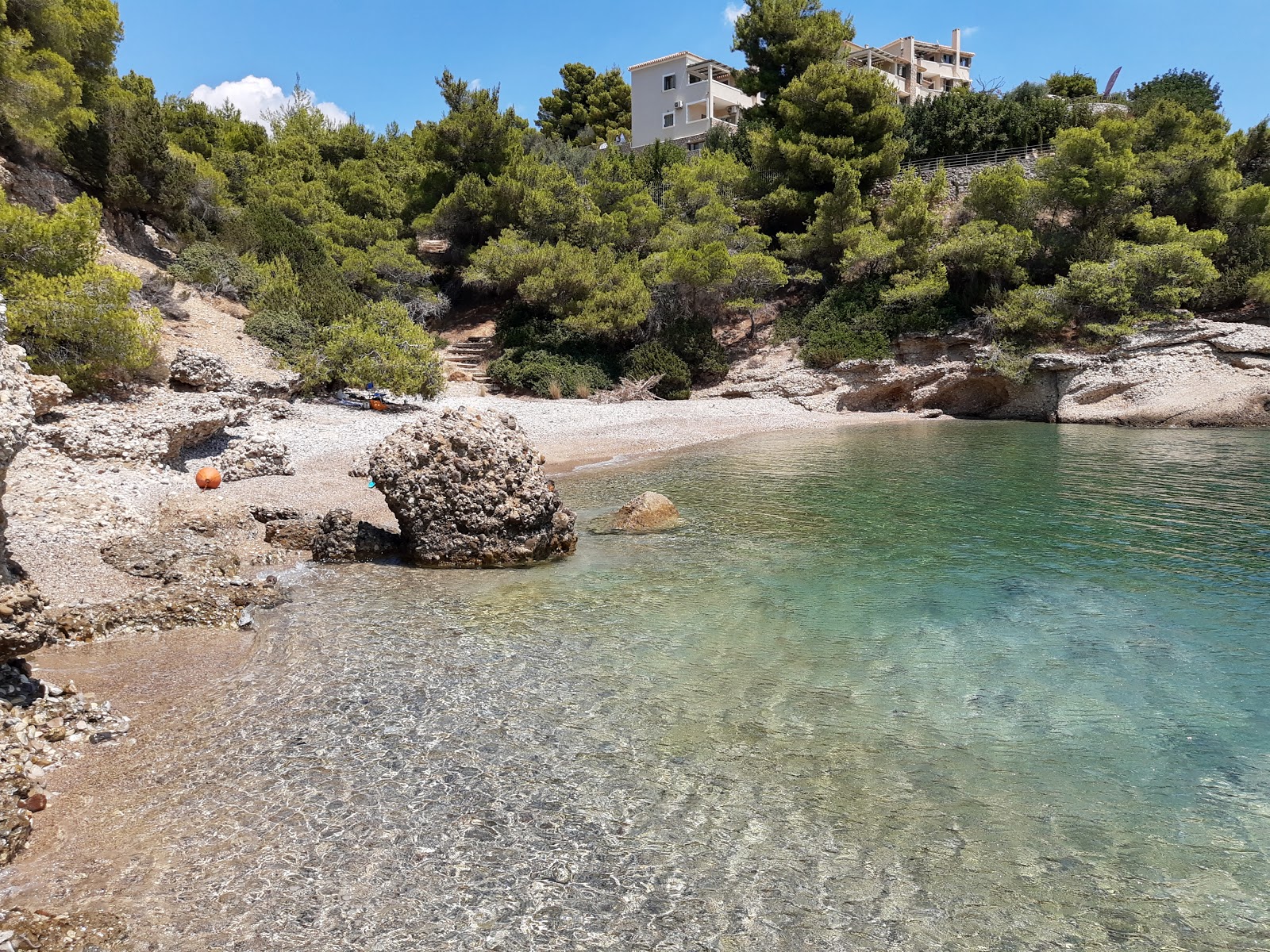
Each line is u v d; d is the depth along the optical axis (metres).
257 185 36.44
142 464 14.23
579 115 75.12
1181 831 4.94
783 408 32.62
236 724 6.22
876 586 9.92
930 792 5.36
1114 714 6.49
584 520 13.92
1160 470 18.11
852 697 6.81
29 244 16.50
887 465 19.56
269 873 4.44
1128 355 29.36
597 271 34.97
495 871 4.50
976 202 36.97
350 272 34.34
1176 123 38.38
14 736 5.63
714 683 7.10
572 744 5.97
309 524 12.01
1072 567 10.62
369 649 7.87
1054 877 4.49
